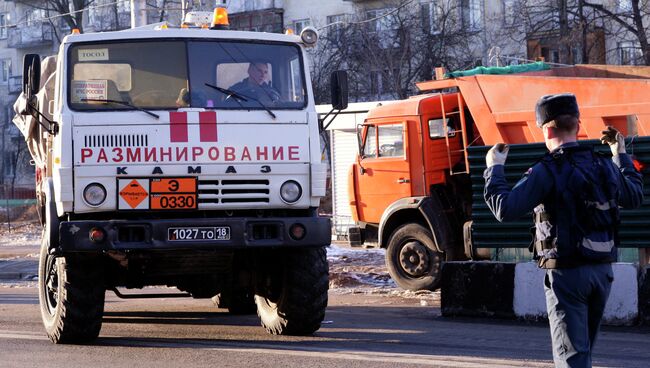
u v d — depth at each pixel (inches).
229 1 2947.8
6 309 762.8
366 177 946.7
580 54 1974.7
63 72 524.7
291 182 534.0
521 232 714.8
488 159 312.7
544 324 635.5
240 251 549.0
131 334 595.8
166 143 520.4
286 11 2878.9
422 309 741.9
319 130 564.7
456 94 903.1
